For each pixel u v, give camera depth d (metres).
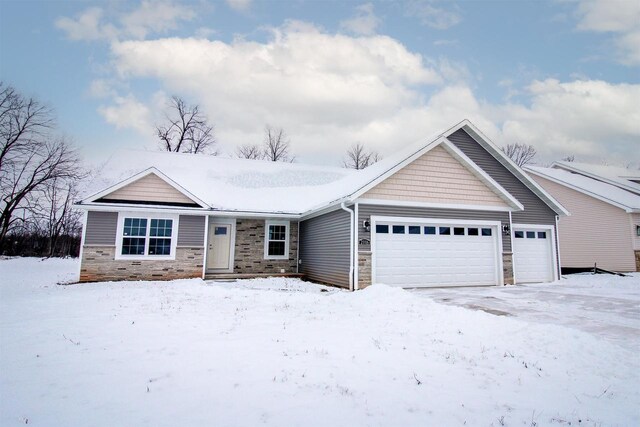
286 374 4.35
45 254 40.84
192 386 3.98
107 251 14.60
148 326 6.62
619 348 5.57
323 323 7.14
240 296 10.27
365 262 12.99
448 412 3.53
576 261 22.23
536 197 17.48
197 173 19.22
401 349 5.50
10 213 32.53
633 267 20.06
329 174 22.09
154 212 15.22
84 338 5.82
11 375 4.27
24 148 32.69
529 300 10.58
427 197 14.12
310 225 17.16
